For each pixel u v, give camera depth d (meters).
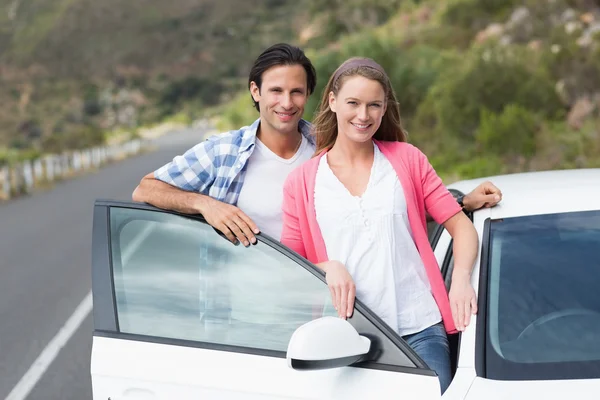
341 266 3.46
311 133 4.36
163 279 3.61
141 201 3.81
